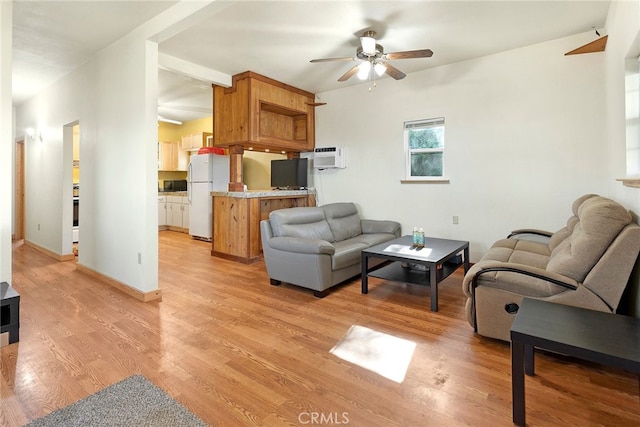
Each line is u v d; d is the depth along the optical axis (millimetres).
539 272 2061
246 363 2047
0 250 2557
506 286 2203
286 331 2486
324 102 5480
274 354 2154
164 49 3785
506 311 2201
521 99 3818
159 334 2432
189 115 7422
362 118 5098
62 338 2363
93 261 3951
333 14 3004
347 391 1776
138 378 1882
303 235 3824
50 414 1593
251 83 4523
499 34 3439
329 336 2406
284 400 1703
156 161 3188
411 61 4180
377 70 3490
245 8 2889
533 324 1577
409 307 2967
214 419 1565
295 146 5328
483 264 2293
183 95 5707
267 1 2783
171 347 2242
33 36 3344
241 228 4758
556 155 3648
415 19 3096
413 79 4586
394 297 3230
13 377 1892
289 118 5559
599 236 1977
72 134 4734
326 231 4176
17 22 3061
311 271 3227
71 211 4789
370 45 3162
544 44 3650
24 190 6105
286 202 5395
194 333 2451
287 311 2881
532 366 1887
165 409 1630
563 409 1622
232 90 4711
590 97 3439
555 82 3615
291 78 4809
